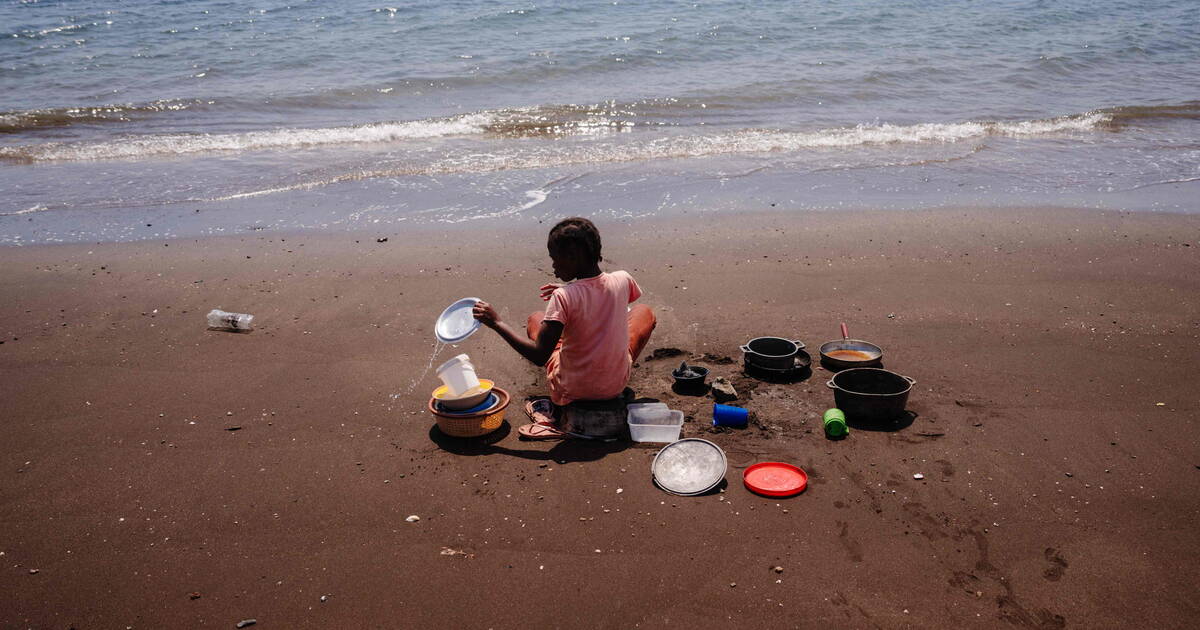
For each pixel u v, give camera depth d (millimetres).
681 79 13930
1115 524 3207
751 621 2738
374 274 6250
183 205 8055
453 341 3861
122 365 4789
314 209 7918
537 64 14703
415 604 2848
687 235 7074
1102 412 4074
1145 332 5035
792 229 7215
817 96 12984
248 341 5117
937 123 11438
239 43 16719
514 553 3109
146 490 3553
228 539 3221
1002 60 15516
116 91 13102
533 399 4336
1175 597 2807
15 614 2824
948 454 3723
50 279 6156
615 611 2793
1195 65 15492
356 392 4457
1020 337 5000
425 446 3910
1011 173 9148
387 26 18250
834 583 2908
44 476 3660
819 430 3961
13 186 8586
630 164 9523
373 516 3355
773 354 4703
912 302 5586
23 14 20125
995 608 2773
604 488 3529
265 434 4020
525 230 7270
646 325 4453
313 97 12680
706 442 3734
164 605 2865
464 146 10344
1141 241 6832
